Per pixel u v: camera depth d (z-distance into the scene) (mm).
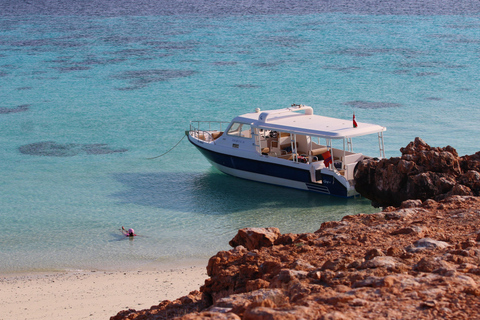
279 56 83562
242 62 79062
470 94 56969
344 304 7125
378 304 7133
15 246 23906
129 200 30047
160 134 45094
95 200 30109
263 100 56812
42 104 57031
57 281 20125
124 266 21562
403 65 74062
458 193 22938
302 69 73188
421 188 24609
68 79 69438
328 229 12703
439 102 53875
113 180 33719
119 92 61906
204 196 30484
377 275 8492
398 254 9531
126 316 12156
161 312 10992
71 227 26188
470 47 86750
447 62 75375
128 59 82812
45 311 17188
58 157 39000
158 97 59125
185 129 46625
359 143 40438
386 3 179625
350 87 61938
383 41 96312
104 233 25375
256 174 32250
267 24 127875
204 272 20625
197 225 26188
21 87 65438
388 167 26094
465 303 7062
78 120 50312
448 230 11789
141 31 117750
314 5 177750
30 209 28828
